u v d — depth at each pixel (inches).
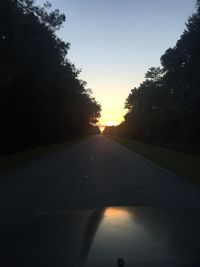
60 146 2475.4
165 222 168.7
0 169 983.0
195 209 202.1
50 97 2123.5
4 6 1299.2
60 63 1985.7
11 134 1955.0
